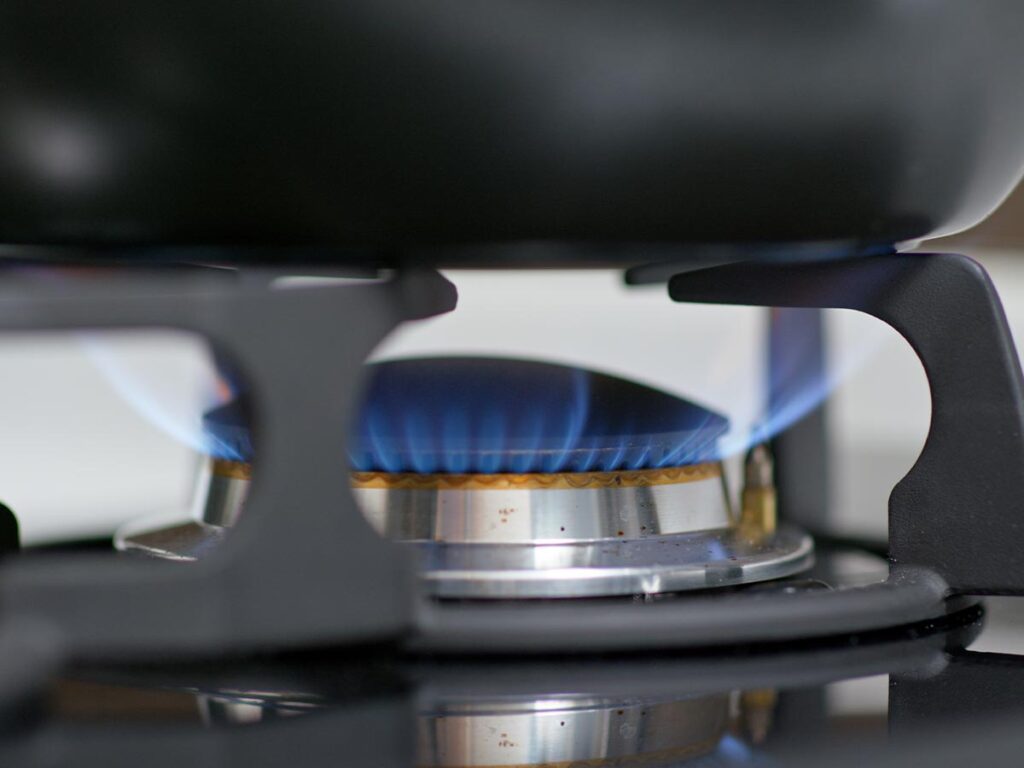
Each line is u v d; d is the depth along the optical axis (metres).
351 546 0.26
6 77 0.27
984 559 0.30
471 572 0.29
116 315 0.25
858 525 0.43
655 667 0.28
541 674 0.28
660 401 0.31
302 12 0.26
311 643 0.26
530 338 0.73
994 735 0.26
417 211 0.27
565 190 0.27
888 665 0.29
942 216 0.30
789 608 0.29
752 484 0.34
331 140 0.27
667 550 0.30
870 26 0.27
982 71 0.28
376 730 0.26
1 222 0.29
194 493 0.33
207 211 0.28
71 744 0.25
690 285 0.33
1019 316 0.75
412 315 0.26
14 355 0.62
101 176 0.28
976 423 0.30
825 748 0.25
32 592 0.25
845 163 0.28
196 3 0.26
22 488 0.62
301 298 0.26
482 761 0.25
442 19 0.26
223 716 0.26
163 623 0.26
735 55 0.27
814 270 0.31
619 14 0.26
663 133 0.27
